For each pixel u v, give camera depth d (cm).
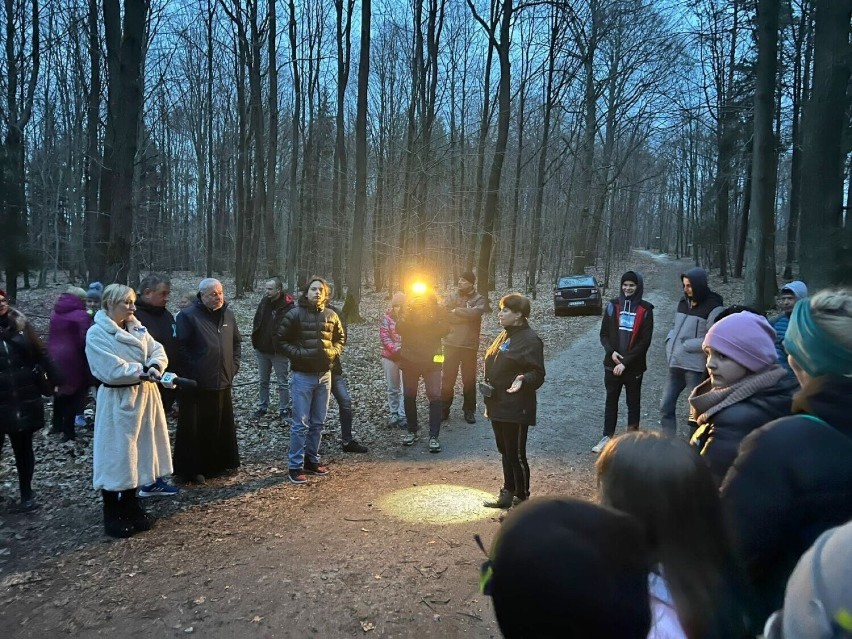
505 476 485
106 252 895
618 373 589
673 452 138
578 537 101
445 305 788
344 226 2330
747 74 2119
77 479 551
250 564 385
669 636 119
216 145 3634
